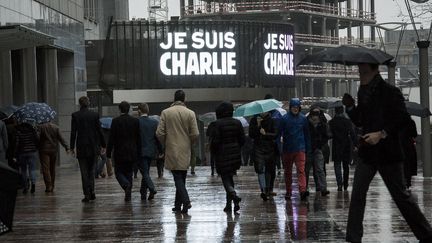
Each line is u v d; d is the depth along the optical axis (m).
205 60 61.25
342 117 16.78
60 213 13.45
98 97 61.88
